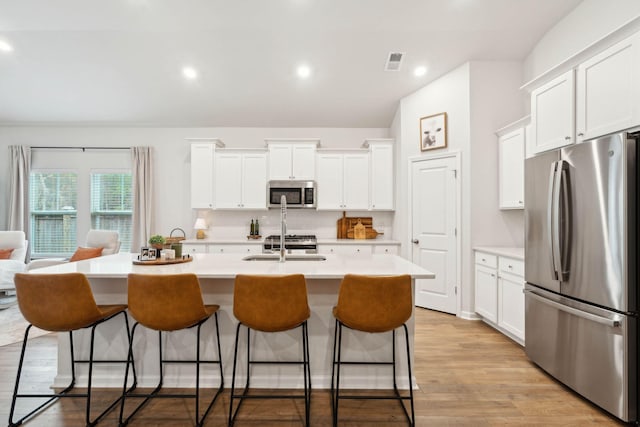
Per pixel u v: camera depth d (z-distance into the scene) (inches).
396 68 156.9
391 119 201.9
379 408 80.4
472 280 148.7
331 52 148.5
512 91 150.4
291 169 192.7
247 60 153.9
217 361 88.3
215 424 73.9
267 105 188.2
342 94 178.1
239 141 210.2
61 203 212.5
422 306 167.8
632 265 71.9
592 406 81.0
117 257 108.7
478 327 137.6
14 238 184.9
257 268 86.7
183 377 89.4
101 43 143.9
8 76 163.0
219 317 89.0
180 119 201.8
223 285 89.0
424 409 79.8
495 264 130.2
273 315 71.7
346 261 101.2
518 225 149.1
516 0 117.7
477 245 148.7
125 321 89.0
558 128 100.3
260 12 124.6
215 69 159.8
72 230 213.2
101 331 89.4
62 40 142.0
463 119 152.3
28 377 94.3
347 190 193.9
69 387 88.0
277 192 192.4
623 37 78.3
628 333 71.8
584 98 90.2
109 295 90.4
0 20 129.0
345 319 73.9
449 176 157.5
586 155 79.7
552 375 92.3
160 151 210.4
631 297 71.9
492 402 82.8
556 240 86.4
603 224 75.9
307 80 167.2
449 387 89.8
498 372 98.3
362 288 71.4
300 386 89.0
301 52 148.6
